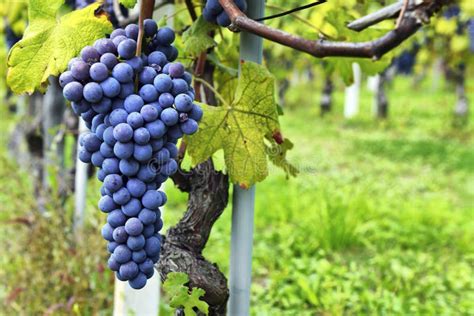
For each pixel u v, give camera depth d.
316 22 1.49
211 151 0.98
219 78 1.17
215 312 1.02
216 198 1.03
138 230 0.87
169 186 3.76
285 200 3.47
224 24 0.97
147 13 0.92
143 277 0.90
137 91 0.88
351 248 2.91
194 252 1.02
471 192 4.32
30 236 1.92
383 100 8.29
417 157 5.64
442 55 3.70
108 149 0.88
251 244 1.04
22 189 2.15
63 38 0.93
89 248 1.89
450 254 2.93
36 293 1.87
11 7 1.90
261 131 0.98
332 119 8.48
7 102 4.71
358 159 5.49
